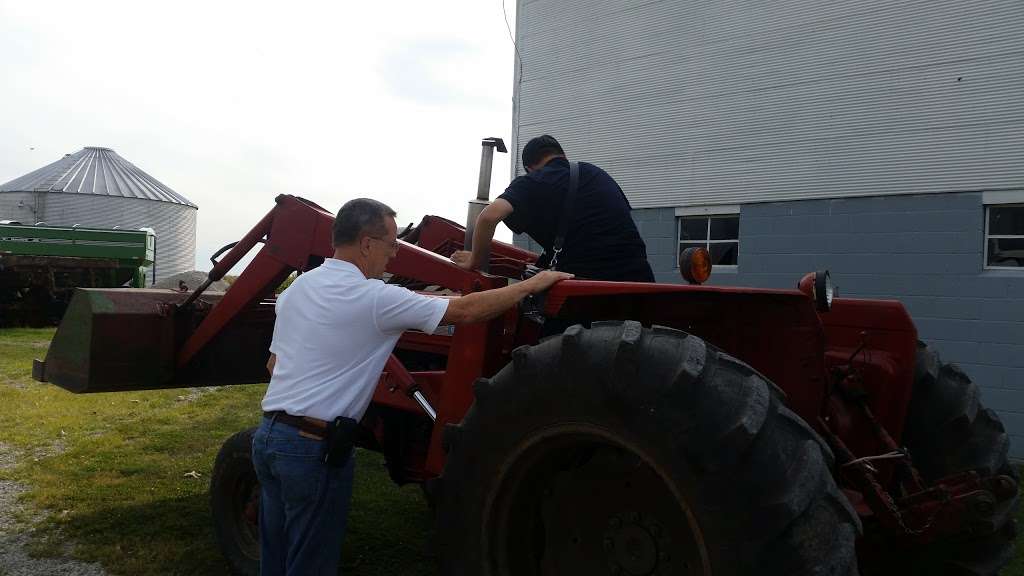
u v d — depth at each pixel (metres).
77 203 32.78
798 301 2.57
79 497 4.68
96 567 3.69
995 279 6.61
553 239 3.13
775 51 7.90
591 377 2.19
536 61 9.96
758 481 1.93
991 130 6.67
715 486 1.96
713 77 8.35
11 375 9.12
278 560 2.58
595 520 2.43
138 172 36.44
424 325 2.48
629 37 9.05
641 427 2.09
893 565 2.89
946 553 2.84
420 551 3.97
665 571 2.28
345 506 2.54
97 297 3.93
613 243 3.10
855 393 3.00
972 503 2.42
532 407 2.32
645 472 2.33
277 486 2.52
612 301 2.81
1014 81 6.55
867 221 7.30
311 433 2.44
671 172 8.70
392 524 4.37
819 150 7.61
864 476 2.53
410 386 3.06
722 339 2.80
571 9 9.60
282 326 2.59
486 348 2.81
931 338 6.91
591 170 3.18
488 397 2.43
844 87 7.45
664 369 2.10
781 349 2.68
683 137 8.60
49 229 16.72
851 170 7.40
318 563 2.49
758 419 1.98
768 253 7.91
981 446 3.07
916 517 2.50
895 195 7.15
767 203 7.94
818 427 2.63
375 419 3.52
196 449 5.93
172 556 3.81
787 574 1.87
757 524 1.91
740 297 2.64
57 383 4.07
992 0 6.66
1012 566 4.00
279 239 3.69
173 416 7.15
